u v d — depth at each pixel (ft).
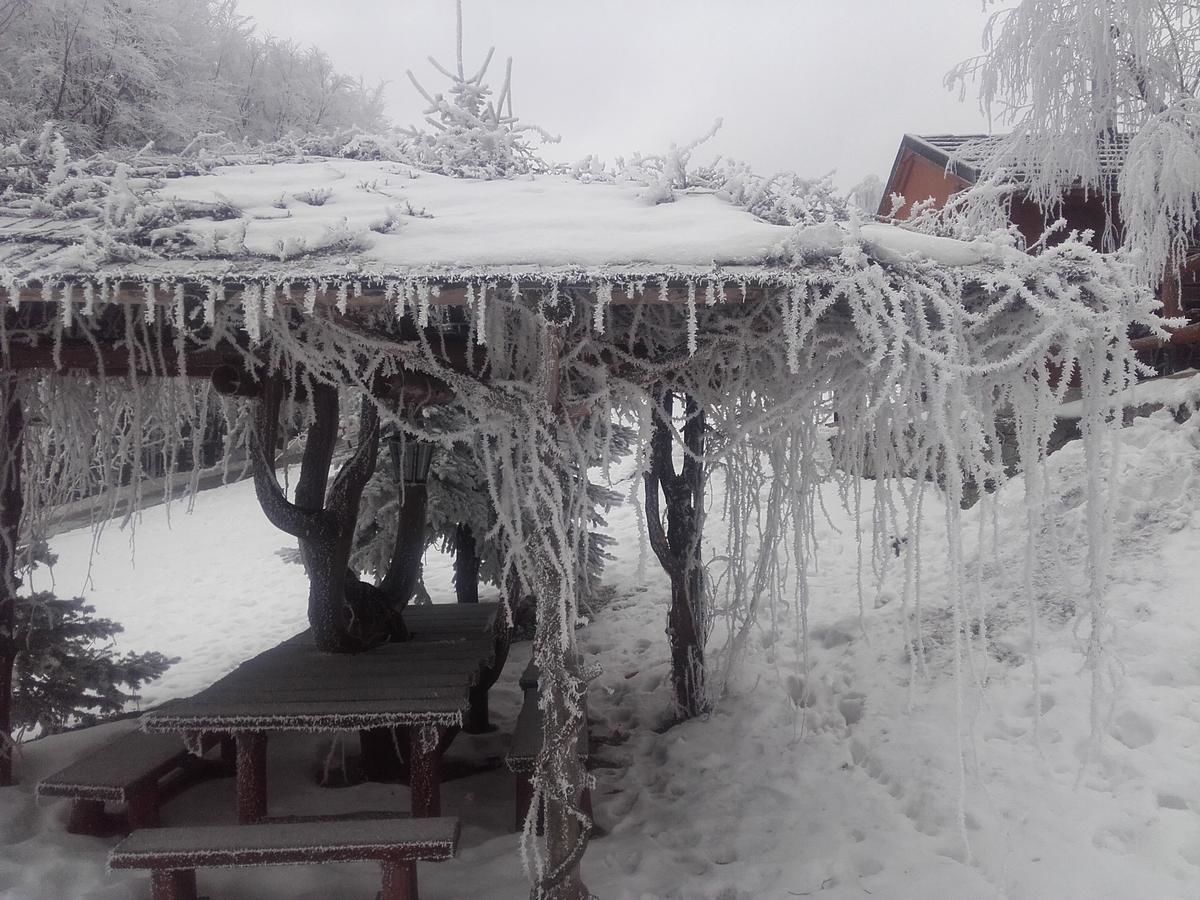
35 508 15.08
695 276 7.48
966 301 8.46
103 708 17.11
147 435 14.66
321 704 11.35
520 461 9.27
